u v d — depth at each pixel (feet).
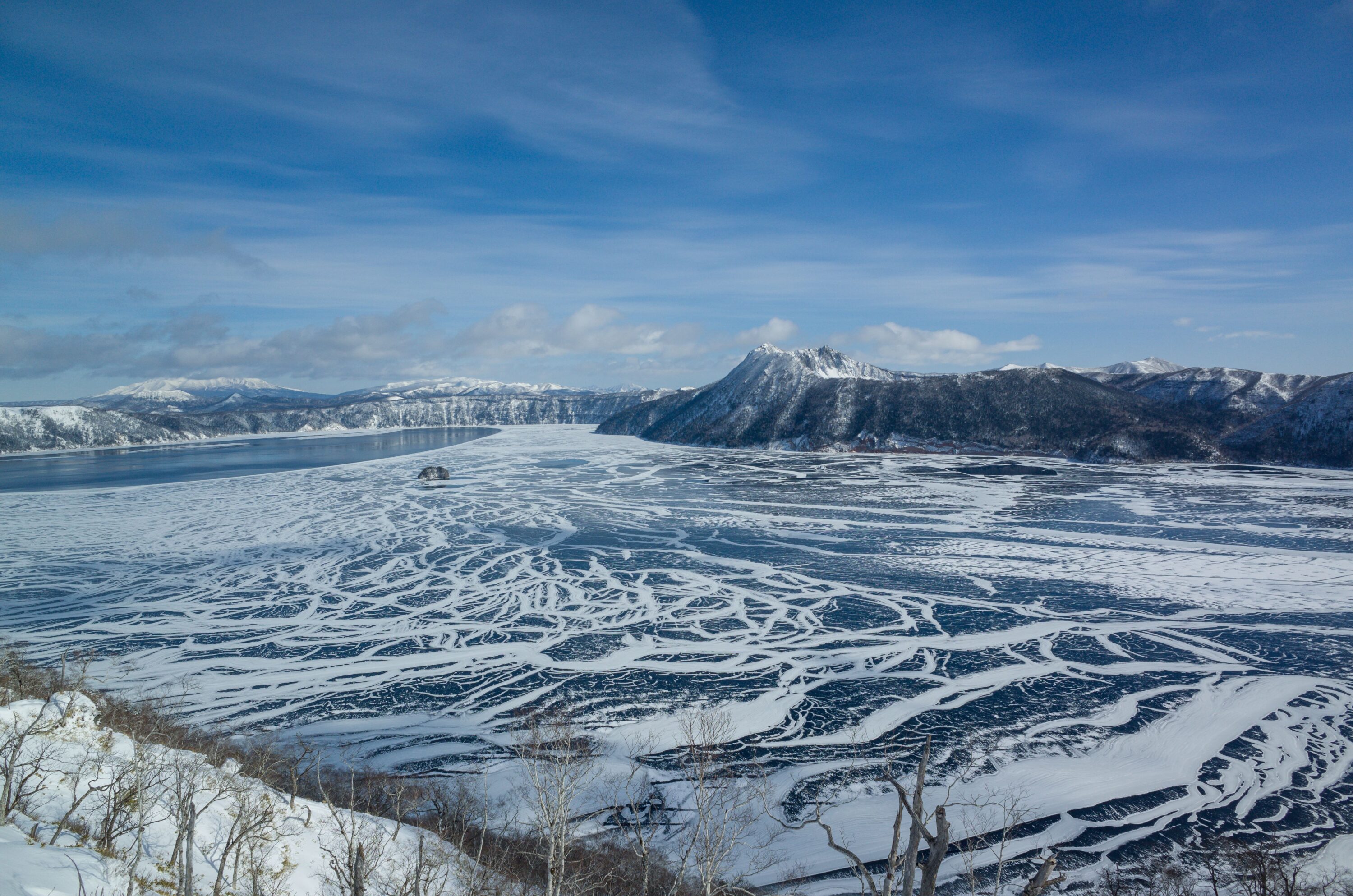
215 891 45.80
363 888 46.37
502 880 56.13
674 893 55.06
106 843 48.65
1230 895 60.59
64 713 62.54
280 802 59.72
